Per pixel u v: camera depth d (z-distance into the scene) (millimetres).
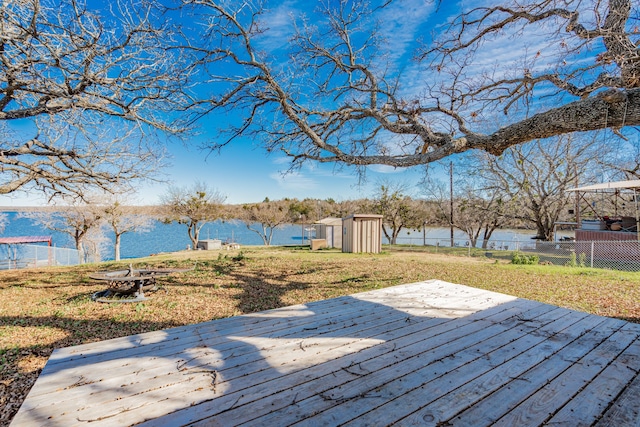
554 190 17516
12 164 7137
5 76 5059
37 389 1901
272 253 17250
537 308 3645
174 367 2193
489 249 19359
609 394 1858
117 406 1726
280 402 1759
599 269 10117
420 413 1651
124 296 7211
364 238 17781
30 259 18875
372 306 3740
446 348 2516
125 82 5793
